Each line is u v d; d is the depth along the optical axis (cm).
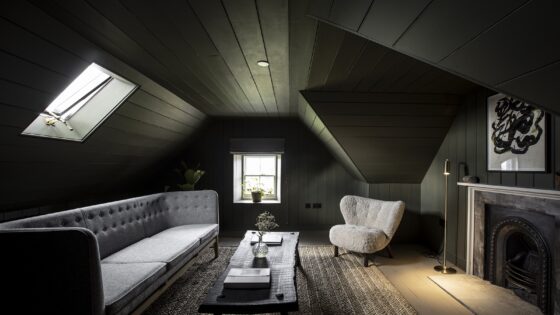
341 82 272
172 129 391
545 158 209
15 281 146
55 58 176
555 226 200
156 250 245
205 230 320
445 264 307
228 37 180
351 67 232
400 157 373
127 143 329
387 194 422
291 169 492
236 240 427
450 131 334
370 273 297
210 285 265
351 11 130
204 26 166
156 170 475
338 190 489
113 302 156
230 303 154
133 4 142
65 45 174
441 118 325
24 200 263
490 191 261
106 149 305
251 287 172
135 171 412
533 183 221
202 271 300
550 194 199
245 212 493
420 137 346
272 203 492
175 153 476
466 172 303
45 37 160
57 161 258
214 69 239
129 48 196
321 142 485
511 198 239
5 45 149
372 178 414
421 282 275
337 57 211
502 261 258
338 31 171
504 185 246
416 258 346
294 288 173
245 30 171
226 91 310
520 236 245
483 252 275
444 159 349
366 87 284
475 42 115
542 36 95
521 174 232
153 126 344
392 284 270
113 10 148
